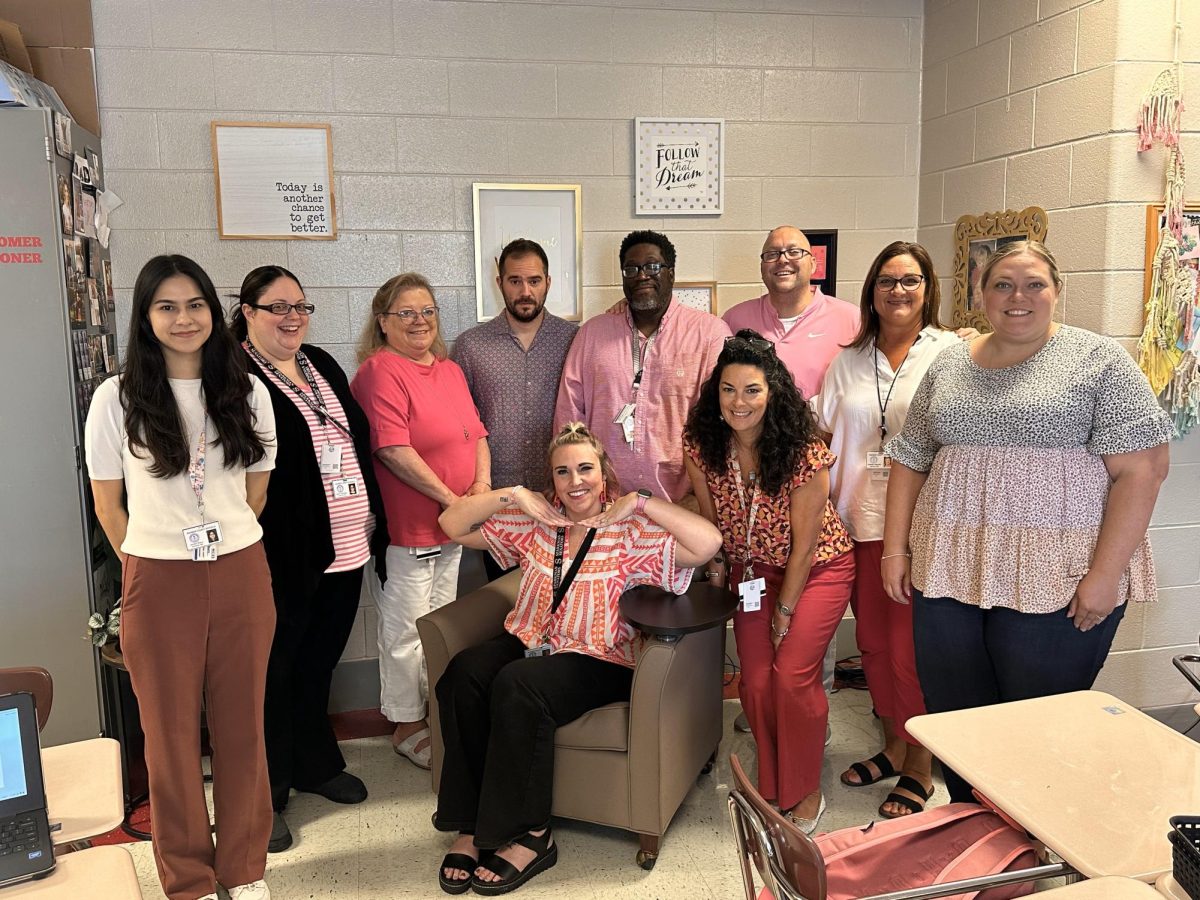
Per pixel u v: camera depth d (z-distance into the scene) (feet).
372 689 11.57
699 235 11.67
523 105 11.03
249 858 7.35
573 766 8.11
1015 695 6.99
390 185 10.84
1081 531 6.64
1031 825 4.64
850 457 9.04
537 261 9.99
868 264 12.26
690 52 11.33
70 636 8.80
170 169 10.33
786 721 8.40
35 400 8.45
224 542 6.83
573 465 8.16
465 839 8.02
